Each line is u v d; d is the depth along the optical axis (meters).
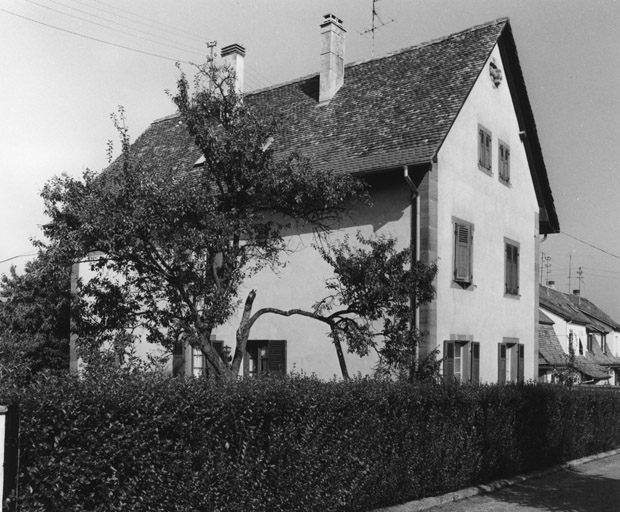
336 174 11.13
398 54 19.73
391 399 9.20
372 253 11.45
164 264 9.51
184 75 10.59
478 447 11.25
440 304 15.34
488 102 18.36
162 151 22.19
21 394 5.09
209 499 6.39
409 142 15.54
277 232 10.85
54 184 9.30
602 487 11.75
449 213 15.86
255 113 10.62
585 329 43.38
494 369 17.97
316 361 16.03
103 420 5.52
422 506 9.43
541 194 21.66
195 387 6.47
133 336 10.20
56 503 5.15
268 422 7.27
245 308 10.83
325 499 7.87
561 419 14.47
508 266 19.20
